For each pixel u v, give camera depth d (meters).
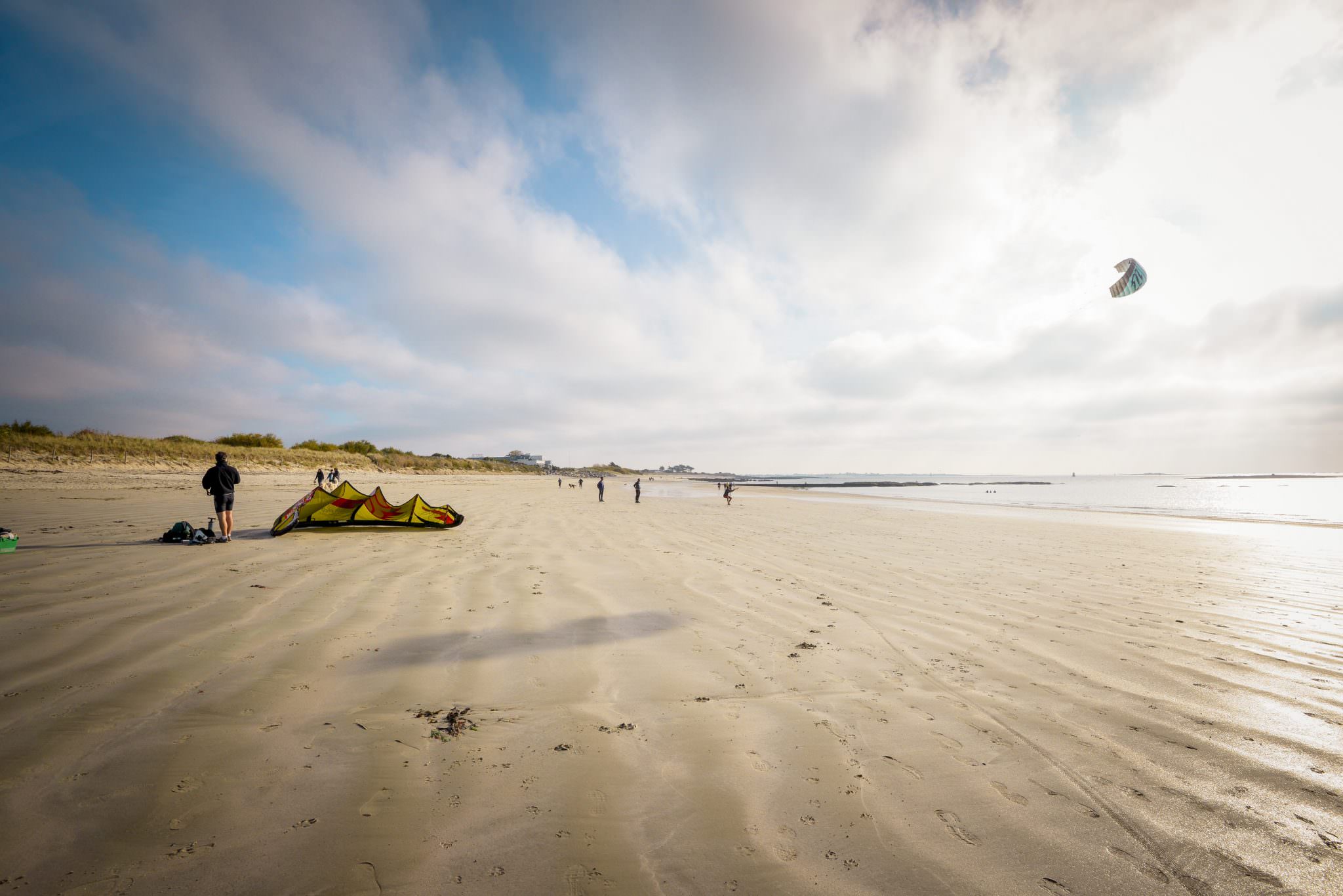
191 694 3.03
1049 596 6.33
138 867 1.79
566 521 13.91
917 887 1.83
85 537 7.79
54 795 2.10
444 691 3.27
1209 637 4.76
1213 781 2.49
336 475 28.72
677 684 3.51
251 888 1.73
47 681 3.08
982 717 3.13
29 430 25.38
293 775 2.33
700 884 1.83
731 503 26.88
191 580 5.50
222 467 8.04
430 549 8.27
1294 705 3.36
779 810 2.24
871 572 7.71
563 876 1.84
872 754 2.69
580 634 4.42
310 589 5.43
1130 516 21.41
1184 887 1.84
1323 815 2.25
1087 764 2.62
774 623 4.95
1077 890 1.83
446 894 1.75
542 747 2.66
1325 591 6.88
